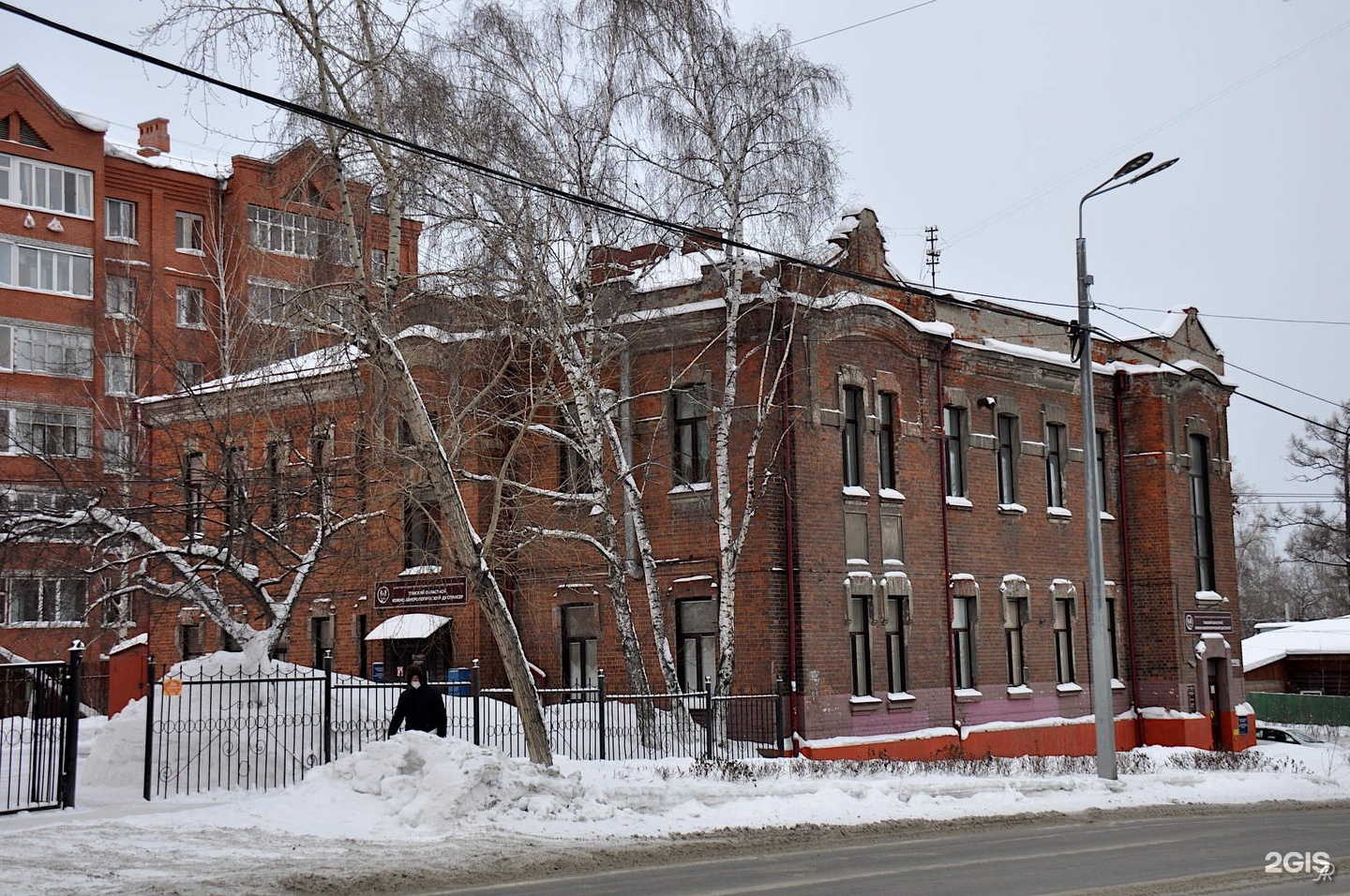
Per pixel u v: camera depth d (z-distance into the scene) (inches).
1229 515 1664.6
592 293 1030.4
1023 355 1429.6
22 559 1272.1
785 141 1054.4
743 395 1153.4
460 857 581.6
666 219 1032.2
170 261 2231.8
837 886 511.8
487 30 979.9
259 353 943.7
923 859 605.3
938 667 1267.2
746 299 1122.0
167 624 1510.8
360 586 1343.5
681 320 1173.1
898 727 1211.2
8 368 2026.3
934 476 1301.7
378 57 795.4
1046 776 1083.9
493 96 957.8
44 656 1706.4
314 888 498.6
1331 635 2427.4
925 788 920.3
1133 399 1583.4
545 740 813.2
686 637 1171.3
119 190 2212.1
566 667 1238.9
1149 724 1530.5
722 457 1079.0
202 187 2287.2
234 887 490.3
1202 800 967.0
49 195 2121.1
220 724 783.1
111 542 1038.4
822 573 1156.5
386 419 1018.1
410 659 1323.8
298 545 1285.7
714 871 565.3
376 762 717.3
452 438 962.7
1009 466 1424.7
